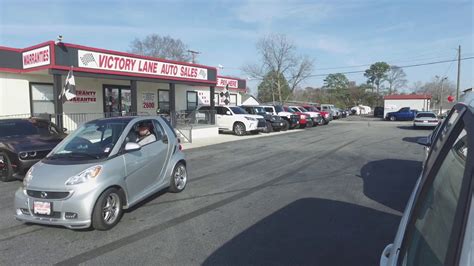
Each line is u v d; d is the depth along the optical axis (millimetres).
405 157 11375
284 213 5613
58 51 12758
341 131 23953
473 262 1092
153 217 5473
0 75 13930
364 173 8766
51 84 15703
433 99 70125
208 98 26859
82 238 4656
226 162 10656
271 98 61594
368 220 5250
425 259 1409
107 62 14445
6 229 5039
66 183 4680
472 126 1446
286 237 4621
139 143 5941
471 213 1176
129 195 5406
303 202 6215
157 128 6652
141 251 4234
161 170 6402
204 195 6770
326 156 11703
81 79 16969
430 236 1455
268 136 20078
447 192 1462
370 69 95500
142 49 58094
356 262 3904
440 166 1696
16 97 14484
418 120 26000
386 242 4438
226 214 5598
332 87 88875
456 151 1578
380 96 88500
